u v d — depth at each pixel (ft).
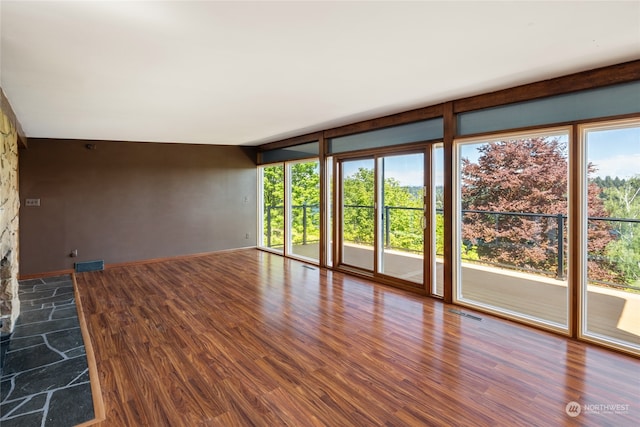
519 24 6.86
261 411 7.18
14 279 12.28
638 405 7.24
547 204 11.89
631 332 10.23
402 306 13.28
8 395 7.81
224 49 7.82
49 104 12.23
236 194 25.27
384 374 8.52
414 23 6.75
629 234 9.76
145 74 9.35
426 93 11.87
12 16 6.18
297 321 11.87
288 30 6.97
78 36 7.03
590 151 10.09
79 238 19.92
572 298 10.29
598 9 6.27
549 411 7.07
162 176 22.38
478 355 9.40
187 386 8.09
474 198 13.28
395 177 15.83
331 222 19.56
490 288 14.20
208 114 14.42
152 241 22.06
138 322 11.93
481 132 12.25
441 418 6.91
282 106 13.32
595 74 9.51
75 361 9.31
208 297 14.61
